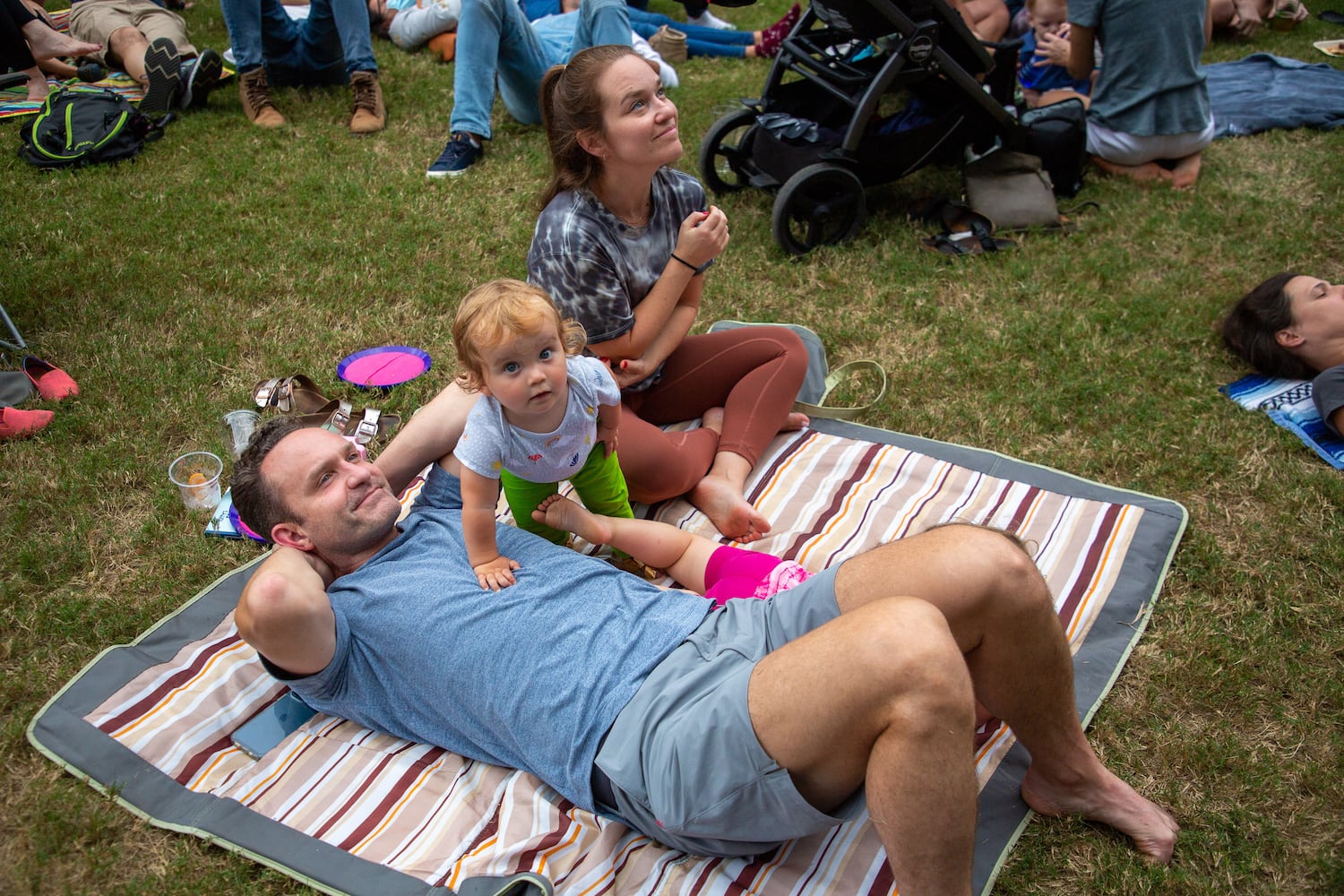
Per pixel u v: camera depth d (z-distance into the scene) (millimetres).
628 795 1965
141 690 2504
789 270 4582
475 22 5414
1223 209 4996
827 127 4926
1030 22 6586
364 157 5660
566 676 2045
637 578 2275
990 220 4730
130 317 4145
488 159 5680
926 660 1602
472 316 2172
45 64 6527
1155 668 2570
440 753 2332
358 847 2139
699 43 7391
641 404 3367
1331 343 3496
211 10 8078
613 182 2846
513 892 1983
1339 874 2045
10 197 5082
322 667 2227
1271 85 6238
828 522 3055
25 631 2727
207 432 3506
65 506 3152
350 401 3668
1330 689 2467
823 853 2078
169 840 2188
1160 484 3223
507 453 2363
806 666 1695
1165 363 3824
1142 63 5105
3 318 3850
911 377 3822
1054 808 2162
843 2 4285
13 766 2342
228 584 2857
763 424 3225
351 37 5945
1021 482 3203
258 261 4594
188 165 5504
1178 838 2135
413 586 2260
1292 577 2824
